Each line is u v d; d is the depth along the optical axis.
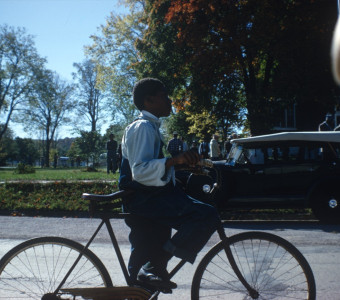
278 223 9.05
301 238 7.34
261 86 26.09
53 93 60.72
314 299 3.09
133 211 3.07
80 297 3.02
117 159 24.36
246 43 21.14
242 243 3.12
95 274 3.10
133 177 2.96
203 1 21.19
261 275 3.11
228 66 22.30
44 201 11.74
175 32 24.95
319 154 8.98
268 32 20.94
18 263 3.10
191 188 8.91
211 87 23.22
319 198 8.88
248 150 9.17
